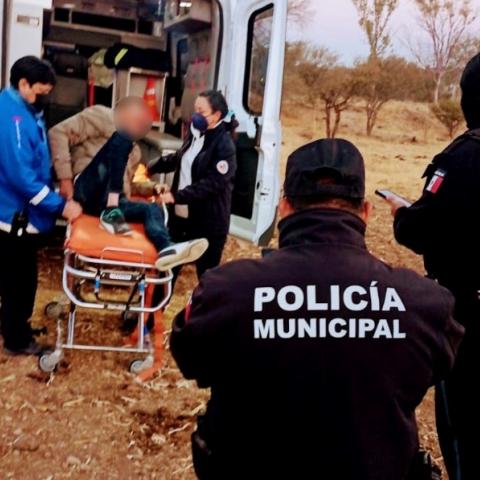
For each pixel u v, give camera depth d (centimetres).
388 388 146
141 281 372
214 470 157
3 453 318
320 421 143
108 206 376
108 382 393
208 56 564
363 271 151
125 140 374
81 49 667
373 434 144
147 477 313
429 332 150
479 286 234
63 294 480
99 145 407
